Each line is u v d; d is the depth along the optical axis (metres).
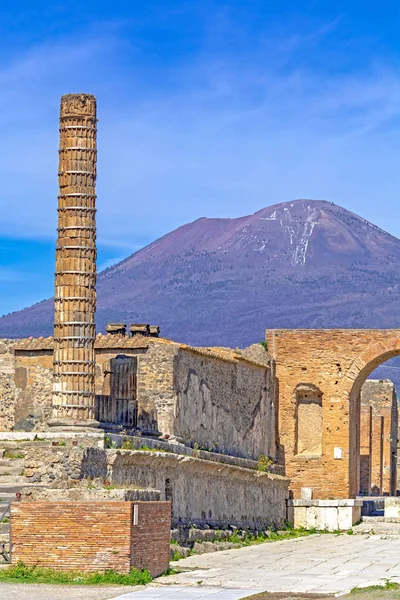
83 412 52.78
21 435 51.56
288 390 78.06
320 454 77.75
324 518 71.44
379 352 77.19
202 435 64.50
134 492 44.09
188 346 62.34
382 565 48.91
